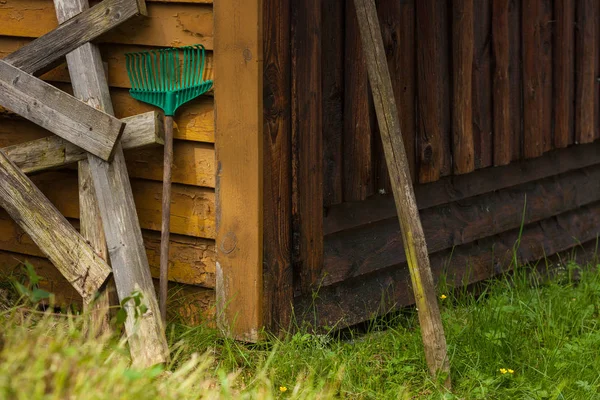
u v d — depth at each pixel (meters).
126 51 5.69
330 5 5.72
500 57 7.09
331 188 5.84
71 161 5.65
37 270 6.24
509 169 7.49
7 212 6.24
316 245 5.73
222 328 5.53
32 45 5.75
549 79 7.72
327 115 5.77
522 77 7.41
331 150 5.82
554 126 7.82
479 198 7.28
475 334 5.71
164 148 5.51
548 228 8.07
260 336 5.44
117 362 4.50
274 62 5.32
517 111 7.39
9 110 6.14
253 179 5.34
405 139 6.27
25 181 5.62
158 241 5.81
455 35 6.62
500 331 5.63
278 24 5.32
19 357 3.86
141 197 5.81
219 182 5.46
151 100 5.60
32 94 5.65
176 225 5.68
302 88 5.50
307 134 5.57
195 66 5.46
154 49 5.57
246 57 5.26
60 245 5.56
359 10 5.13
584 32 8.02
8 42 6.10
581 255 8.49
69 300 6.14
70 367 3.94
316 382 5.09
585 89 8.09
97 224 5.57
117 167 5.50
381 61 5.14
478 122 6.95
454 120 6.68
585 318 6.54
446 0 6.58
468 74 6.75
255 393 4.49
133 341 5.18
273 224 5.46
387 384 5.22
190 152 5.57
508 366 5.53
